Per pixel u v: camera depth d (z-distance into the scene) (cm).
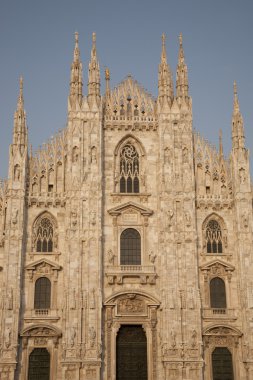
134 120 8850
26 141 8544
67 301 7850
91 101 8738
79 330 7750
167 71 9031
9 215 8144
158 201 8475
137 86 9106
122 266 8144
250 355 7775
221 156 8831
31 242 8219
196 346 7806
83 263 8031
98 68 8938
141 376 7888
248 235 8256
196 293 8012
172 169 8538
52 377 7662
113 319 7956
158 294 8094
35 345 7788
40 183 8481
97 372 7631
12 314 7750
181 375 7681
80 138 8556
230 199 8569
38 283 8062
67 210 8219
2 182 8469
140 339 8031
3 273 7906
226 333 7994
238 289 8181
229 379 7862
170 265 8119
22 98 8738
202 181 8688
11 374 7538
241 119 8812
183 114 8800
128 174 8688
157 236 8362
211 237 8450
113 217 8394
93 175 8412
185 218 8319
